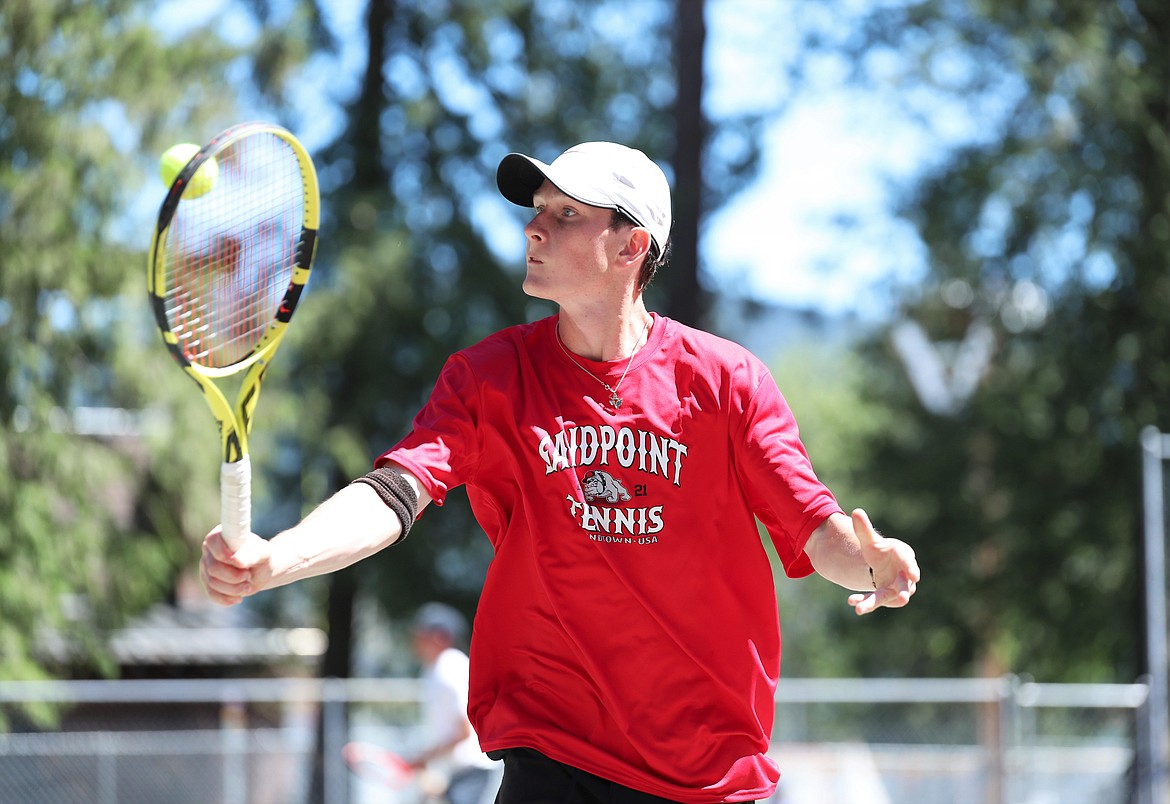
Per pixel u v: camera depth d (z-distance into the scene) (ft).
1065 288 207.31
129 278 163.12
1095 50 195.52
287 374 183.01
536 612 34.63
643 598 33.60
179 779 114.42
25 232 159.63
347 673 195.52
